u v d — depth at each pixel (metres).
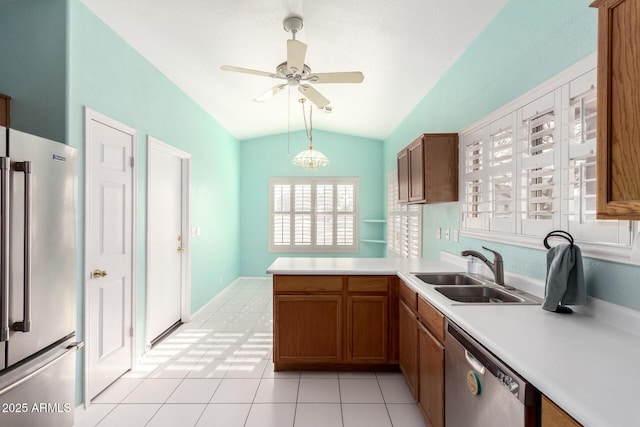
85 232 2.08
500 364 1.07
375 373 2.56
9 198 1.37
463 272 2.42
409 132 4.32
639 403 0.76
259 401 2.17
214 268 4.69
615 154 0.94
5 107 1.95
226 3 2.20
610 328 1.26
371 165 6.21
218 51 2.81
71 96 1.99
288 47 2.12
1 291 1.33
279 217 6.18
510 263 2.04
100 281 2.25
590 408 0.74
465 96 2.65
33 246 1.50
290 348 2.53
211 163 4.55
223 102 4.08
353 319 2.52
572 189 1.52
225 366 2.66
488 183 2.24
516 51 1.96
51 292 1.61
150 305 2.97
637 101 0.87
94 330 2.19
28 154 1.47
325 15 2.34
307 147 6.18
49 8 1.98
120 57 2.49
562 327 1.27
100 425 1.92
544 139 1.75
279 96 4.08
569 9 1.54
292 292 2.53
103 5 2.14
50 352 1.61
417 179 2.86
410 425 1.92
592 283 1.43
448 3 2.13
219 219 4.91
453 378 1.44
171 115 3.35
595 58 1.37
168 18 2.32
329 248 6.21
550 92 1.64
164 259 3.33
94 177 2.19
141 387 2.34
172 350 2.96
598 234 1.38
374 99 4.06
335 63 3.06
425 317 1.86
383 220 5.91
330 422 1.95
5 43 2.00
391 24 2.42
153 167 3.08
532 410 0.92
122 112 2.51
